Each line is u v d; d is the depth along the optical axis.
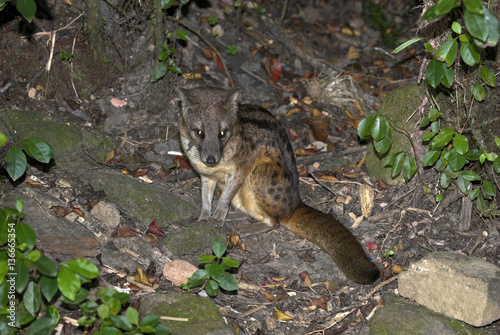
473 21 2.86
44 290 2.84
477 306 2.95
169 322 2.94
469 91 3.14
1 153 3.16
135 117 3.35
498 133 3.17
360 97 3.60
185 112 3.16
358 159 3.40
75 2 3.38
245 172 3.19
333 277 3.10
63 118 3.28
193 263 3.10
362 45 3.89
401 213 3.22
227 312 3.01
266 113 3.27
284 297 3.05
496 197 3.19
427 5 3.13
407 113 3.29
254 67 3.61
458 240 3.16
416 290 3.02
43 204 3.11
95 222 3.12
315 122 3.47
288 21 3.95
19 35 3.31
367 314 3.03
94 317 2.87
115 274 3.04
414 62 3.71
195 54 3.55
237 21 3.67
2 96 3.27
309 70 3.70
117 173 3.22
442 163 3.15
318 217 3.16
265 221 3.22
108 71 3.37
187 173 3.30
